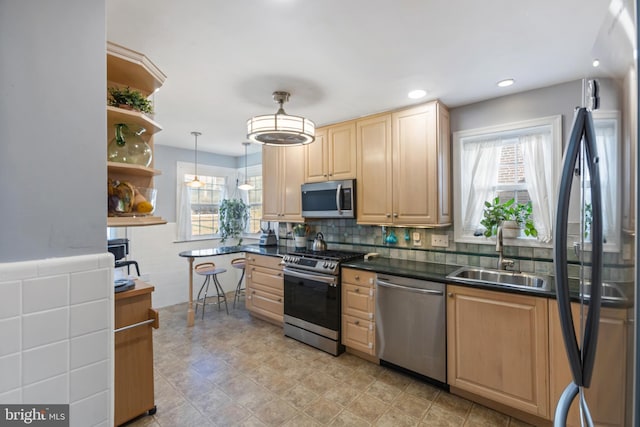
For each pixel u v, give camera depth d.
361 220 3.05
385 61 1.96
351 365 2.65
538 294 1.81
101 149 1.05
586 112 0.77
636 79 0.53
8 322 0.87
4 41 0.87
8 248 0.88
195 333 3.37
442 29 1.62
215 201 5.11
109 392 1.06
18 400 0.89
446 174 2.74
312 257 3.09
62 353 0.97
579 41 1.73
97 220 1.04
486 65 2.02
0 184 0.86
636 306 0.52
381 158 2.91
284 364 2.67
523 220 2.49
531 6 1.43
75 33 1.00
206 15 1.50
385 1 1.40
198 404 2.11
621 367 0.59
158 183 4.38
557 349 1.76
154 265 4.29
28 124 0.91
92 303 1.03
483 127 2.63
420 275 2.33
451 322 2.17
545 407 1.81
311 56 1.90
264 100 2.63
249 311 4.06
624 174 0.57
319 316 2.96
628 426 0.57
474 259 2.68
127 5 1.41
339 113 2.97
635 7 0.53
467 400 2.16
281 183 3.82
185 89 2.40
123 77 1.75
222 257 5.08
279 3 1.41
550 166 2.38
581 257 0.85
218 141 4.19
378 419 1.96
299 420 1.96
